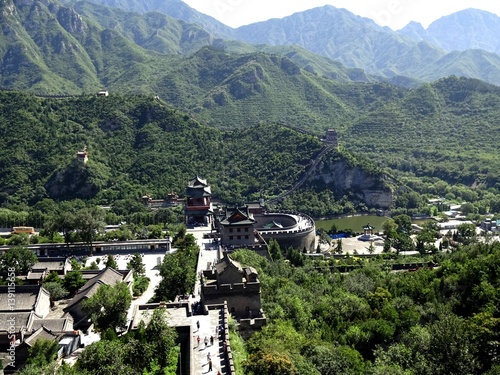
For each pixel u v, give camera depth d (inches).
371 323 4035.4
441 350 3161.9
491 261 4731.8
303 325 4082.2
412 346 3592.5
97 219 7573.8
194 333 3253.0
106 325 3878.0
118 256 6998.0
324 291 5108.3
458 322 3408.0
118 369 2647.6
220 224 7760.8
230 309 4087.1
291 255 7022.6
